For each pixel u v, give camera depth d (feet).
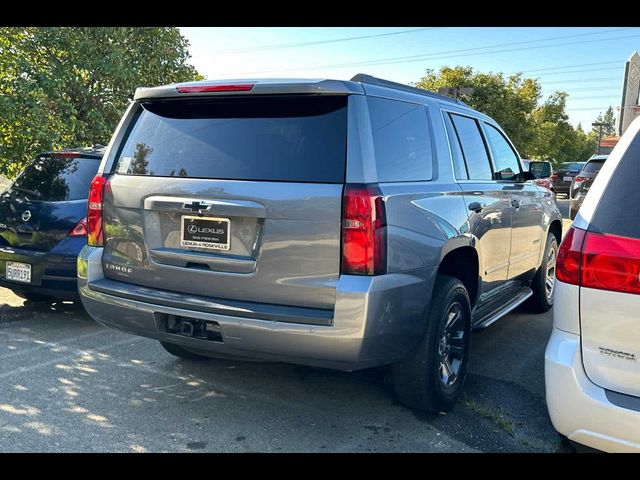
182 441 11.13
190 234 11.10
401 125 11.76
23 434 11.28
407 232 10.69
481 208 13.88
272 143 10.80
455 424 11.94
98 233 12.46
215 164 11.10
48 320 18.90
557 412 8.57
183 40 33.63
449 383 12.46
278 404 12.81
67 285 17.48
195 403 12.81
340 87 10.43
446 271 13.67
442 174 12.91
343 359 9.95
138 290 11.64
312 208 10.01
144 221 11.62
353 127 10.31
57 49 28.55
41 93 26.53
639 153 8.65
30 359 15.35
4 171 27.78
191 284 11.12
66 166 18.48
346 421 12.03
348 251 9.84
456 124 14.44
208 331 10.91
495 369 14.99
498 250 15.31
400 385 11.84
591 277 8.30
